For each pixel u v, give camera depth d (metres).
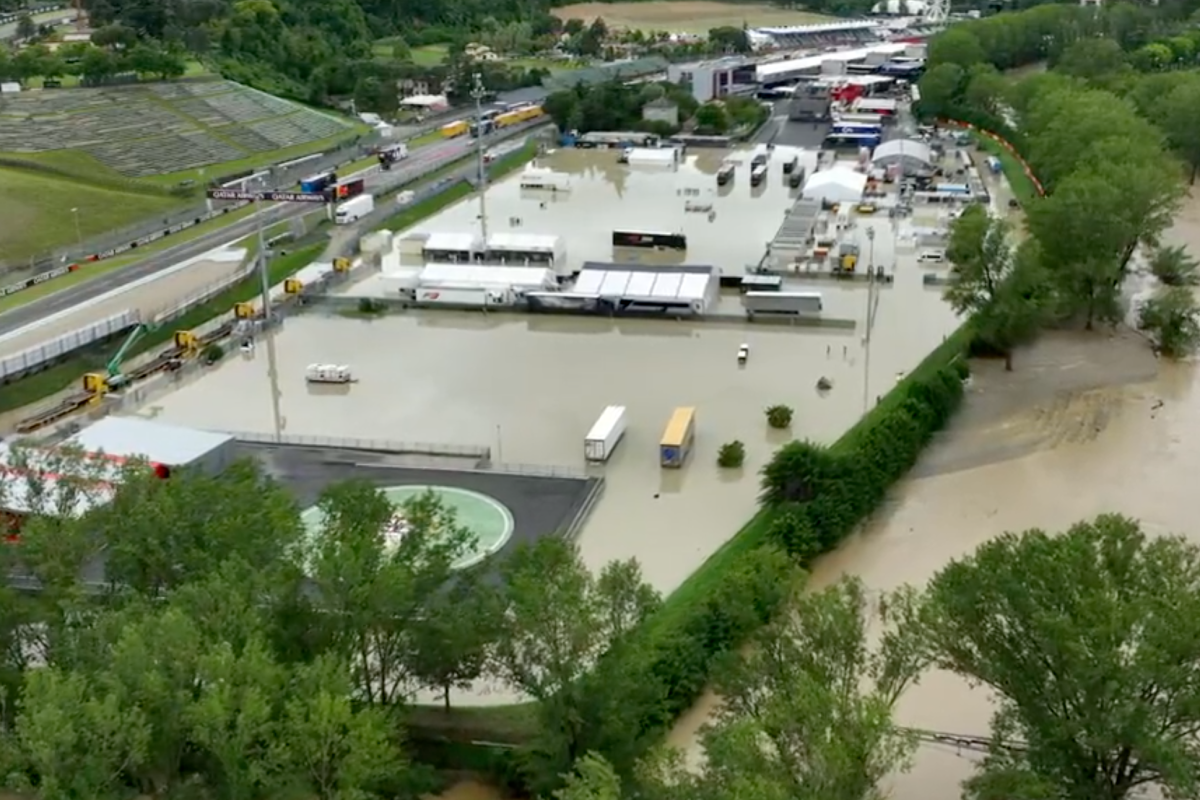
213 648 67.81
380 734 68.44
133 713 64.75
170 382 160.38
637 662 79.62
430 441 139.38
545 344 173.38
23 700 69.06
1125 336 168.38
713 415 145.75
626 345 172.12
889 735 68.69
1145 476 127.38
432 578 82.06
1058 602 72.12
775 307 179.12
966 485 126.44
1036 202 177.62
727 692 77.00
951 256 164.25
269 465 132.00
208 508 88.38
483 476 129.12
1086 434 138.00
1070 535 77.06
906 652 76.94
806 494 116.44
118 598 81.50
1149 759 66.81
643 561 111.56
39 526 89.31
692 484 128.12
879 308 184.25
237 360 168.62
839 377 156.88
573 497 123.94
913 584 107.19
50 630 80.38
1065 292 166.75
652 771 69.19
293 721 66.50
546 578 79.75
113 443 126.00
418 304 190.25
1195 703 66.19
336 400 153.25
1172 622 68.25
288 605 78.00
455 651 78.94
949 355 157.50
